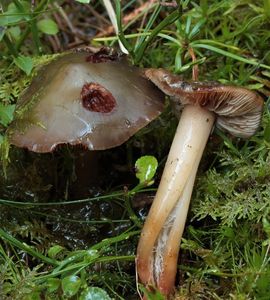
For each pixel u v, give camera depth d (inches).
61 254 12.0
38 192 13.0
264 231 11.5
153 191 13.0
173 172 11.2
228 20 14.6
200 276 11.3
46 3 13.7
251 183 11.9
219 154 12.2
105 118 11.1
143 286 11.0
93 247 11.2
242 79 13.6
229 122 11.8
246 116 11.4
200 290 11.0
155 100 11.7
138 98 11.5
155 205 11.2
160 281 11.2
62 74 11.4
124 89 11.4
